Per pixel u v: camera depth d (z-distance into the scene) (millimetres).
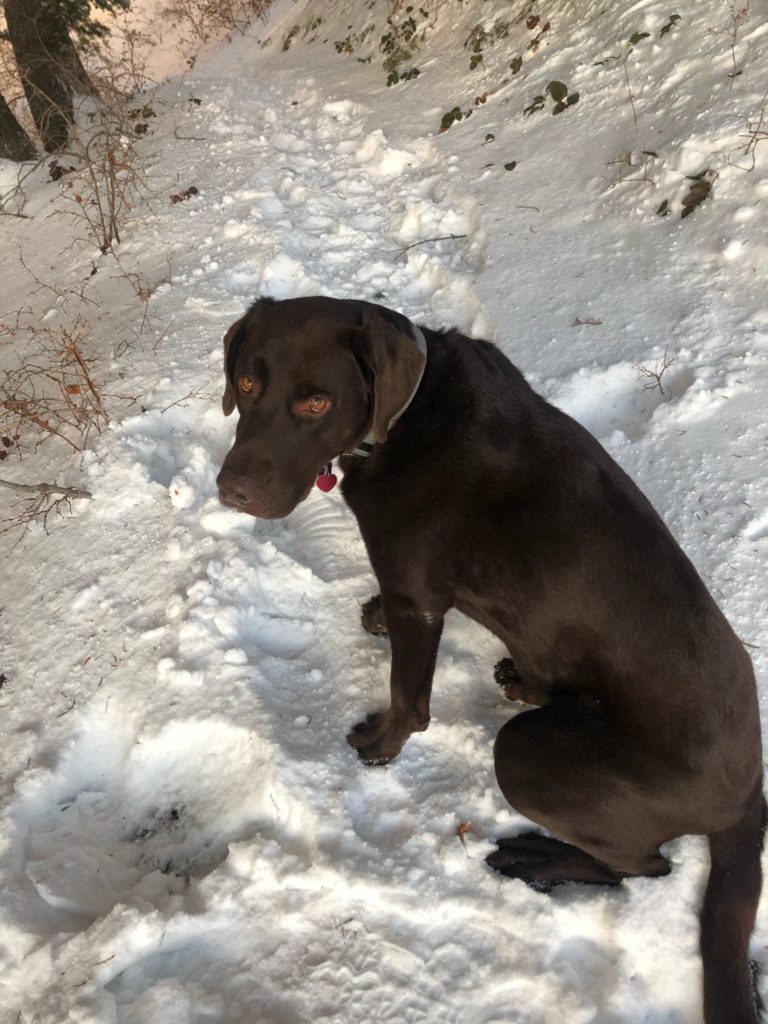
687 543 926
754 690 691
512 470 736
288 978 712
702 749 651
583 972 699
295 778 816
